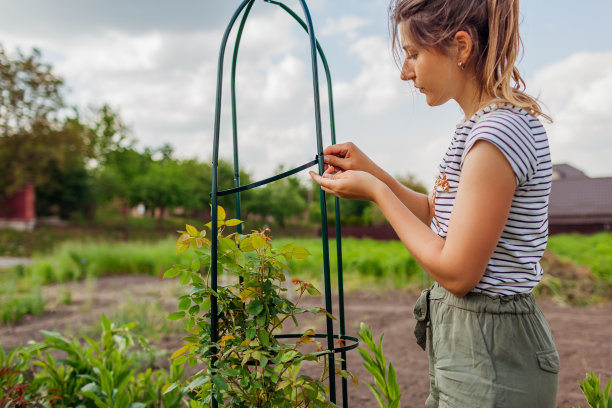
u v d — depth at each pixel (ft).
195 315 3.99
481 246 3.10
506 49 3.46
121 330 7.08
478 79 3.56
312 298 20.90
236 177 4.92
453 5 3.44
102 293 22.81
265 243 3.86
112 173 105.50
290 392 3.68
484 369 3.29
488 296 3.36
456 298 3.51
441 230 3.69
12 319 16.42
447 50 3.49
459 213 3.18
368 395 9.23
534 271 3.43
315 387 3.73
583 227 68.39
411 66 3.75
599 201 70.18
